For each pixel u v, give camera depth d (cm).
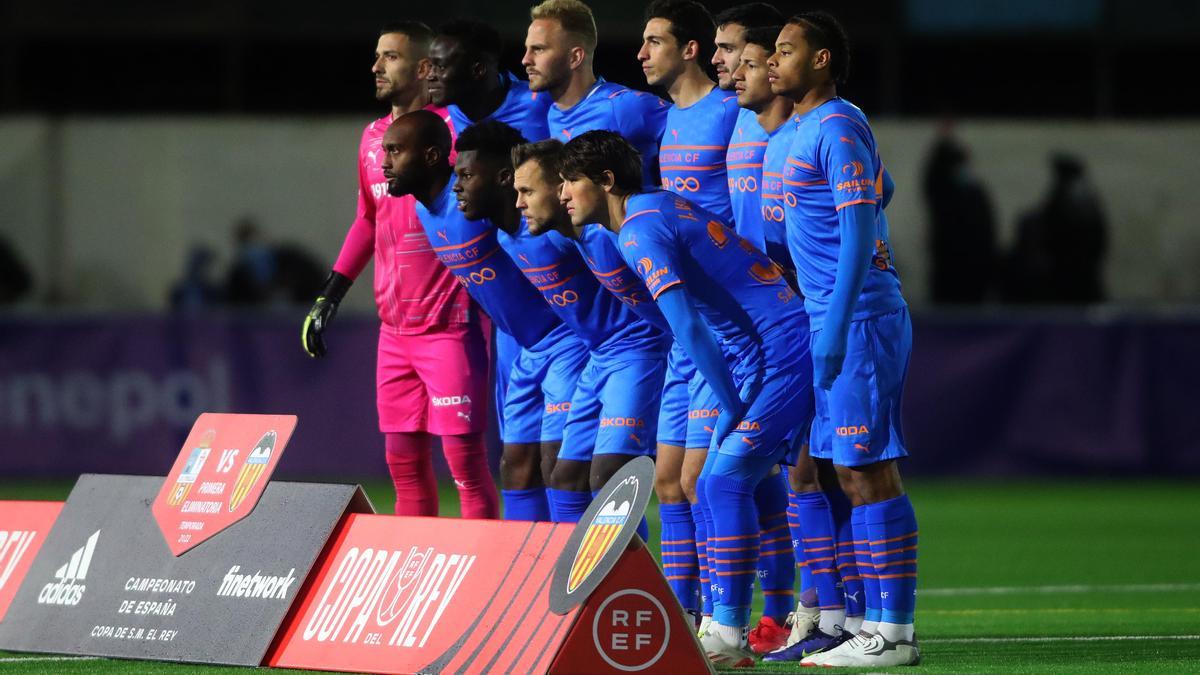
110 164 6116
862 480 2112
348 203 6162
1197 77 6519
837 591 2277
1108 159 6266
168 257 6131
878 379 2092
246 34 6397
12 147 6078
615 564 1717
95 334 5450
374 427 5466
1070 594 3112
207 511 2141
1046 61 6506
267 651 1998
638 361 2305
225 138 6141
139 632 2114
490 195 2338
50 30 6366
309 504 2061
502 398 2612
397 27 2694
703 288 2116
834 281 2102
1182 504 5012
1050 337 5566
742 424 2108
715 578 2139
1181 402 5594
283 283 6084
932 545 4022
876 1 6438
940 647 2333
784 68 2116
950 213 6162
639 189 2111
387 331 2670
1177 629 2555
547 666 1717
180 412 5450
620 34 6200
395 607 1930
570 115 2556
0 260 6072
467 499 2655
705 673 1748
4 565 2328
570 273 2303
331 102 6431
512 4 6316
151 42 6400
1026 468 5575
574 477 2366
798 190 2111
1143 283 6300
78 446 5431
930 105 6494
